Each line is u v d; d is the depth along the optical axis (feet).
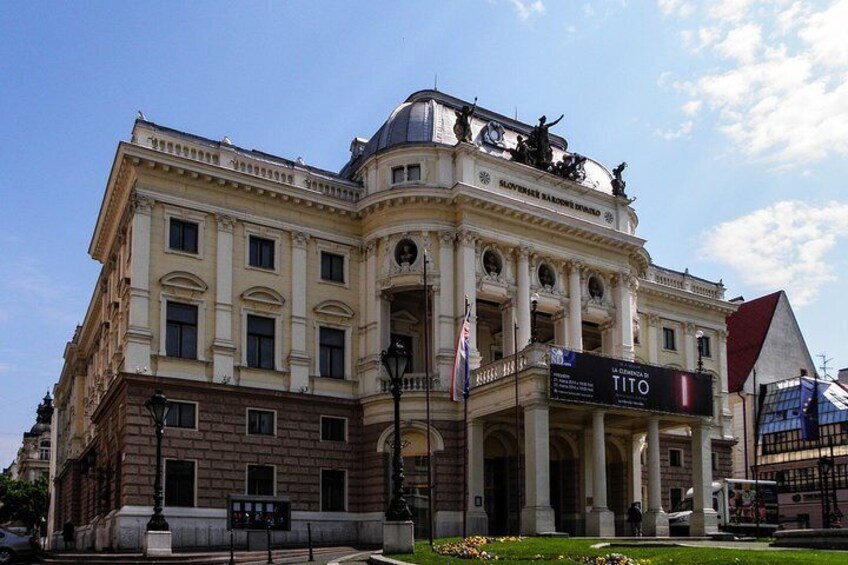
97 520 169.99
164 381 146.72
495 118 198.08
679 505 188.34
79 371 251.39
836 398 291.17
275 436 157.17
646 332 228.22
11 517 488.44
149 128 155.12
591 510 150.00
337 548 142.00
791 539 99.35
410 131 180.96
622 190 197.36
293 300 164.86
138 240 149.59
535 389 144.36
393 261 168.86
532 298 174.50
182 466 146.61
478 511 156.15
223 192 160.56
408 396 161.17
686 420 168.45
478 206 170.40
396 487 100.63
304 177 171.01
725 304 244.63
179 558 114.11
